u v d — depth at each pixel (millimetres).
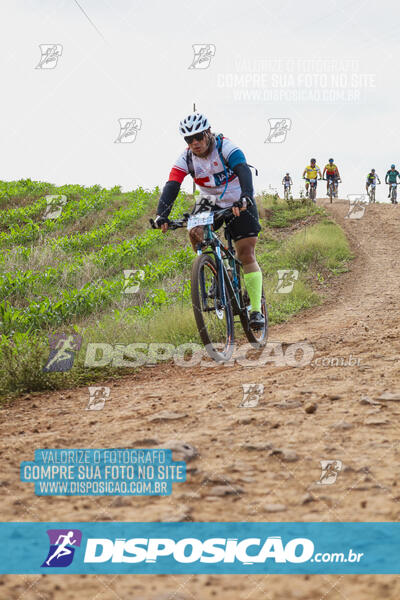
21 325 11133
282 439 3846
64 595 2199
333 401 4695
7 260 18344
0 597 2178
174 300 12398
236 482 3201
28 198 34625
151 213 30328
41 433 4559
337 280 16906
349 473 3215
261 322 7281
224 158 6656
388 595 2104
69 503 3072
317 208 30922
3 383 6605
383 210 31016
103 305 13461
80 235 24766
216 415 4578
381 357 6301
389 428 3922
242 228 7055
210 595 2178
